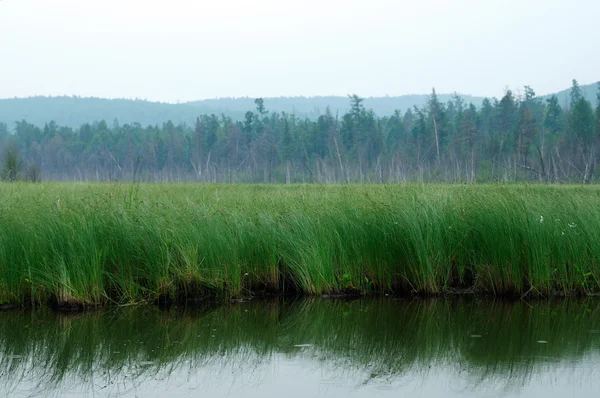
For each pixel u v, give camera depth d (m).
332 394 5.40
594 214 9.63
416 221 9.38
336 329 7.64
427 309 8.58
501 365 6.23
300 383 5.71
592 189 14.80
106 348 6.80
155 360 6.41
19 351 6.64
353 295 9.38
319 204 10.32
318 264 9.30
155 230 8.92
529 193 10.57
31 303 8.44
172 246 8.99
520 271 9.24
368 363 6.32
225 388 5.55
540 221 9.24
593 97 178.88
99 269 8.48
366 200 10.38
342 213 9.75
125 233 8.77
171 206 9.98
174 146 78.44
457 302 8.98
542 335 7.36
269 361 6.40
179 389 5.54
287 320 8.05
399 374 5.97
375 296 9.35
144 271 8.87
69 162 84.94
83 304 8.36
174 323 7.83
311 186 16.66
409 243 9.38
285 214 9.88
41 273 8.32
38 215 8.80
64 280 8.21
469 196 10.23
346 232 9.55
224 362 6.35
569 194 10.92
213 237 9.11
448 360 6.40
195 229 9.15
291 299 9.13
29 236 8.41
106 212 9.08
